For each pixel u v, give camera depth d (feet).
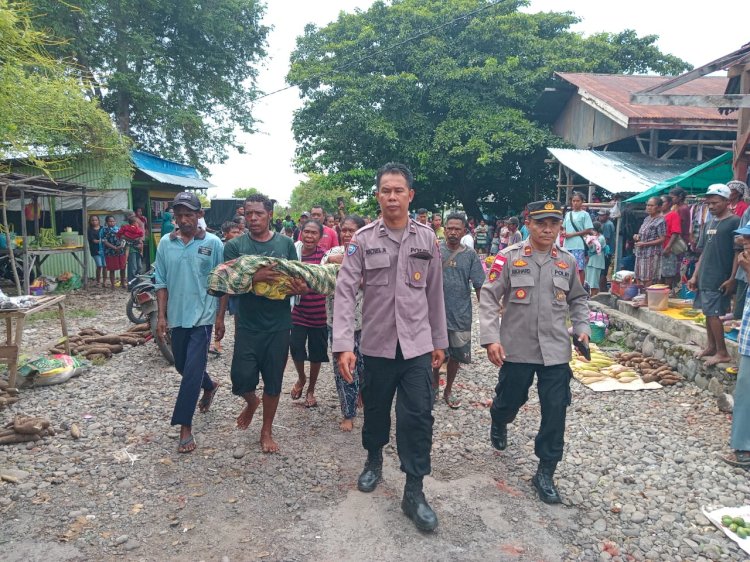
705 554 9.72
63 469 12.32
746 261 12.71
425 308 10.50
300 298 16.05
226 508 10.84
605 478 12.45
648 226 28.09
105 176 42.65
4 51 20.63
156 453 13.17
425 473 10.31
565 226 32.50
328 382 19.11
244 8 70.23
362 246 10.43
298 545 9.69
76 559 9.25
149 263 53.98
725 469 12.89
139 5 62.23
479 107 63.72
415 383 10.16
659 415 16.53
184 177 59.67
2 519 10.33
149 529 10.12
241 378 12.82
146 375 19.54
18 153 25.09
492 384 19.26
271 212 13.70
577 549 9.82
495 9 68.74
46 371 18.15
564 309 11.62
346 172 68.49
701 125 41.98
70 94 27.37
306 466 12.60
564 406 11.41
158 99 66.49
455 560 9.36
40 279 38.24
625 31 71.46
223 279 11.96
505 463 13.12
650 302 24.32
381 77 65.51
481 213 77.92
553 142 59.72
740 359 12.96
